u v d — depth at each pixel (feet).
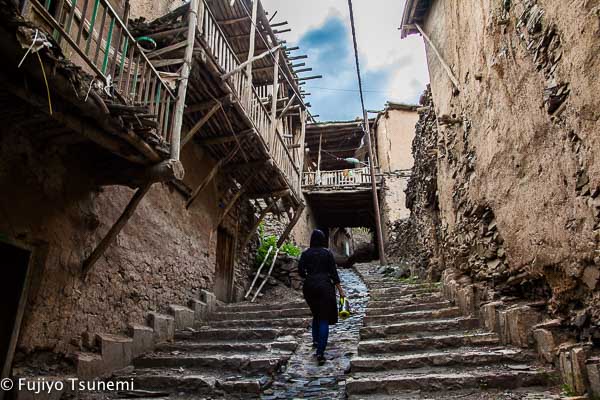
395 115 63.31
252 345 17.49
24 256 13.16
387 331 17.25
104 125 11.32
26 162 13.03
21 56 8.52
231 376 14.82
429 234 29.91
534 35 12.89
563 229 11.73
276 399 12.71
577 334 11.82
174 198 22.82
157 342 18.66
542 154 12.80
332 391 13.04
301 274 17.39
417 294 24.35
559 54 11.43
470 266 20.10
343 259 77.92
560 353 11.69
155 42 19.30
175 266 22.21
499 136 16.19
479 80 18.40
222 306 25.86
